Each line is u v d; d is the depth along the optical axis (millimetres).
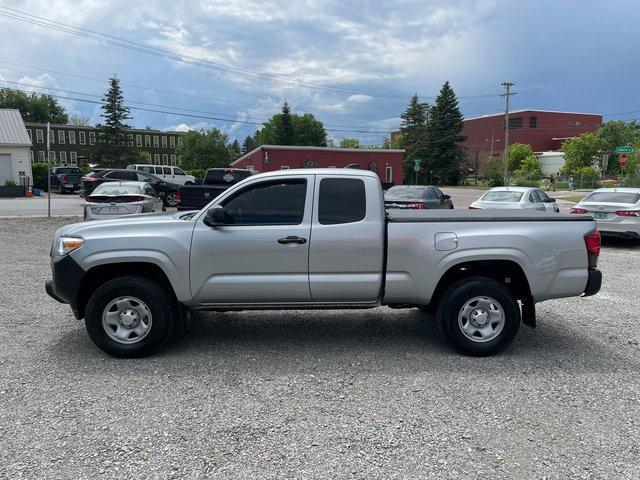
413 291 4906
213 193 15297
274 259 4801
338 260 4836
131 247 4730
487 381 4344
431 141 72188
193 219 4879
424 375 4469
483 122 103500
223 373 4492
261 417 3682
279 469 3031
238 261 4793
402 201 14398
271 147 42312
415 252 4836
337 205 4879
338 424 3584
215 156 80938
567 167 64938
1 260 9953
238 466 3061
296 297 4902
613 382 4348
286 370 4566
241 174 17438
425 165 72938
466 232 4848
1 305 6707
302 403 3910
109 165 61594
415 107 81250
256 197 4891
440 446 3301
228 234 4777
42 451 3207
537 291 4918
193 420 3629
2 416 3666
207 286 4812
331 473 2992
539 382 4332
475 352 4883
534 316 5000
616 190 13430
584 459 3162
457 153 71875
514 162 80938
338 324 5992
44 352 4984
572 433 3484
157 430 3482
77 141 86875
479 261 4891
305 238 4797
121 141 62844
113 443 3309
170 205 24125
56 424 3555
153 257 4719
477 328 4918
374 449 3260
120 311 4816
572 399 4008
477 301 4891
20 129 34406
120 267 4898
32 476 2936
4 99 97250
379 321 6133
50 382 4273
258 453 3205
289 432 3469
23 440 3340
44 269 9117
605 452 3246
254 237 4781
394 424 3588
